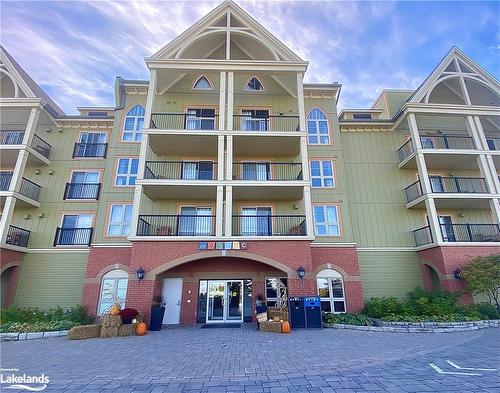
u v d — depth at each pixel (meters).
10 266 13.13
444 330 9.52
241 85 16.31
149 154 15.12
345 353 6.66
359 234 14.83
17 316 11.15
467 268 12.11
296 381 4.75
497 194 14.23
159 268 11.57
